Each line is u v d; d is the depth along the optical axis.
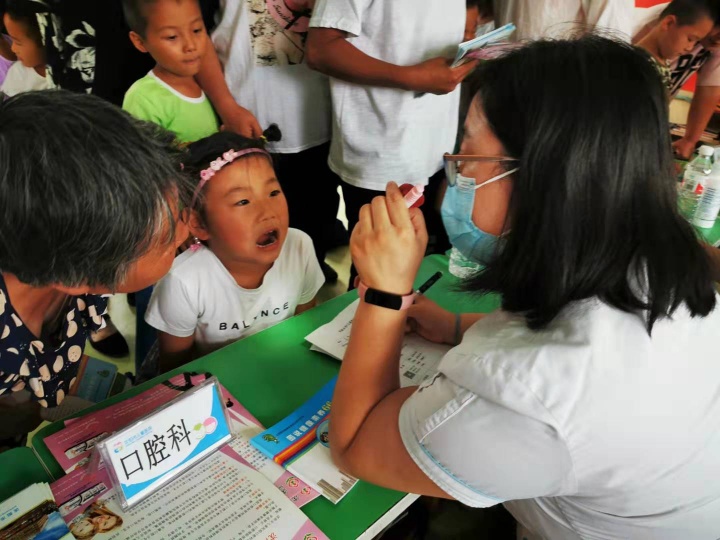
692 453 0.58
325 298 2.27
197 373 0.92
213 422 0.76
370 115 1.54
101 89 1.56
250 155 1.08
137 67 1.54
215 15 1.62
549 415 0.51
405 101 1.50
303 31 1.68
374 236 0.68
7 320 0.72
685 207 1.51
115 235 0.54
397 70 1.40
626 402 0.53
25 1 1.36
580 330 0.55
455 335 1.00
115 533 0.64
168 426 0.70
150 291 1.29
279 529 0.66
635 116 0.50
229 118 1.63
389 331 0.70
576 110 0.50
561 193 0.52
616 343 0.54
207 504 0.69
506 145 0.57
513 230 0.58
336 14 1.37
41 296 0.78
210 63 1.60
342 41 1.42
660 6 1.97
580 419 0.51
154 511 0.67
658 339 0.56
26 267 0.56
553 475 0.55
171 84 1.55
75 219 0.51
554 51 0.55
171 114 1.57
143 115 1.53
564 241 0.54
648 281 0.55
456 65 1.36
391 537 1.09
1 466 0.73
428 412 0.59
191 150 1.04
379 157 1.59
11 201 0.51
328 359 0.99
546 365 0.53
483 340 0.60
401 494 0.73
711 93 2.07
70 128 0.51
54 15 1.41
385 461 0.64
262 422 0.84
